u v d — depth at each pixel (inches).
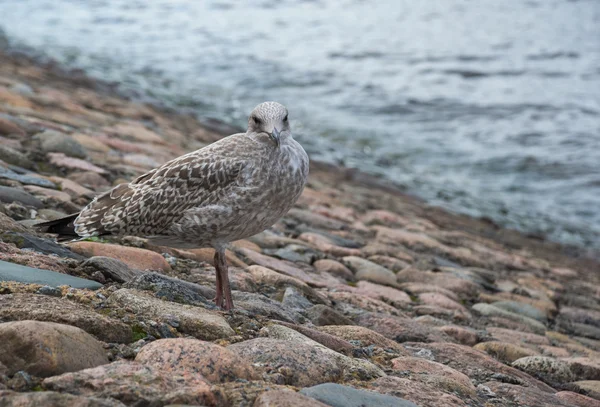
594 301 398.9
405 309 296.4
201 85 1005.2
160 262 251.3
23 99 520.1
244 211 208.8
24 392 136.8
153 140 518.9
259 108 215.8
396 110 961.5
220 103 907.4
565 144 857.5
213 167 207.5
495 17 1846.7
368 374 181.9
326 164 695.7
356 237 398.3
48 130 404.5
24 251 220.7
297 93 1014.4
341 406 153.5
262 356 171.9
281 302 248.4
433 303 313.3
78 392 138.1
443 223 552.1
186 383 146.5
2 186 287.4
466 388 194.4
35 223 257.9
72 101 619.5
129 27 1429.6
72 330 154.9
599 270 523.5
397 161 763.4
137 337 173.5
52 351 146.6
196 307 197.8
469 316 309.7
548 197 701.9
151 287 208.4
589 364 257.1
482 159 793.6
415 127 896.9
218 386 150.6
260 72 1112.8
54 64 951.6
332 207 465.7
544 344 290.7
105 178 362.9
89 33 1334.9
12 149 346.6
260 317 206.2
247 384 153.6
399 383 180.2
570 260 536.1
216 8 1713.8
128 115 639.1
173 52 1217.4
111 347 163.6
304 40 1402.6
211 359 157.3
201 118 802.2
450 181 717.9
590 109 1016.2
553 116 974.4
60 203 293.3
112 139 462.0
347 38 1453.0
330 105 962.1
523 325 314.5
